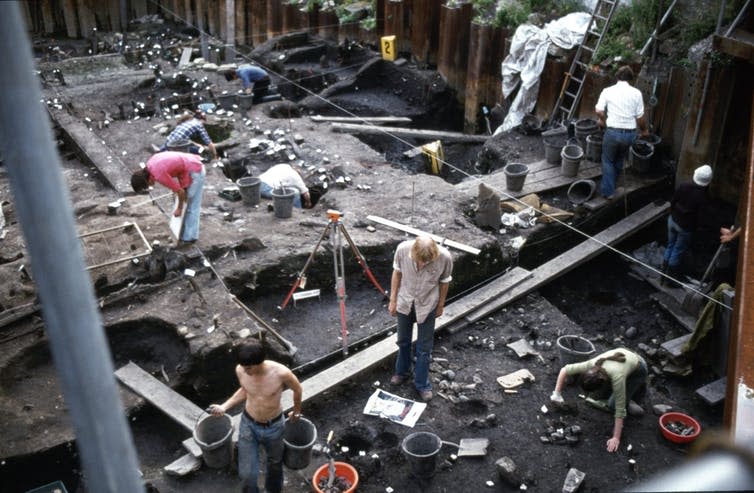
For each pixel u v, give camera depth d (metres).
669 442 6.89
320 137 13.19
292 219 9.67
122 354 7.77
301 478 6.54
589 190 11.05
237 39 20.22
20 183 1.26
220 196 10.32
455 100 15.62
